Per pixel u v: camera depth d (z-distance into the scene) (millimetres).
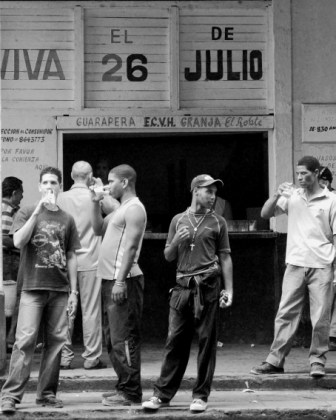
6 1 11742
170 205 12570
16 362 8609
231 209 12312
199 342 8695
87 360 10078
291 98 11812
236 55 11922
